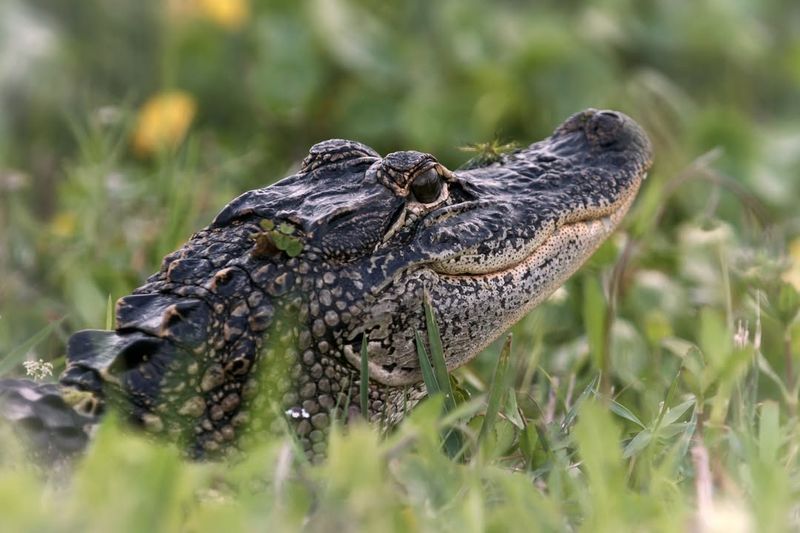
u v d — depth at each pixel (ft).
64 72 58.90
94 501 18.54
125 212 42.96
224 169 45.57
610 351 31.42
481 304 26.17
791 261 32.99
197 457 23.73
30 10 61.00
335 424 22.03
